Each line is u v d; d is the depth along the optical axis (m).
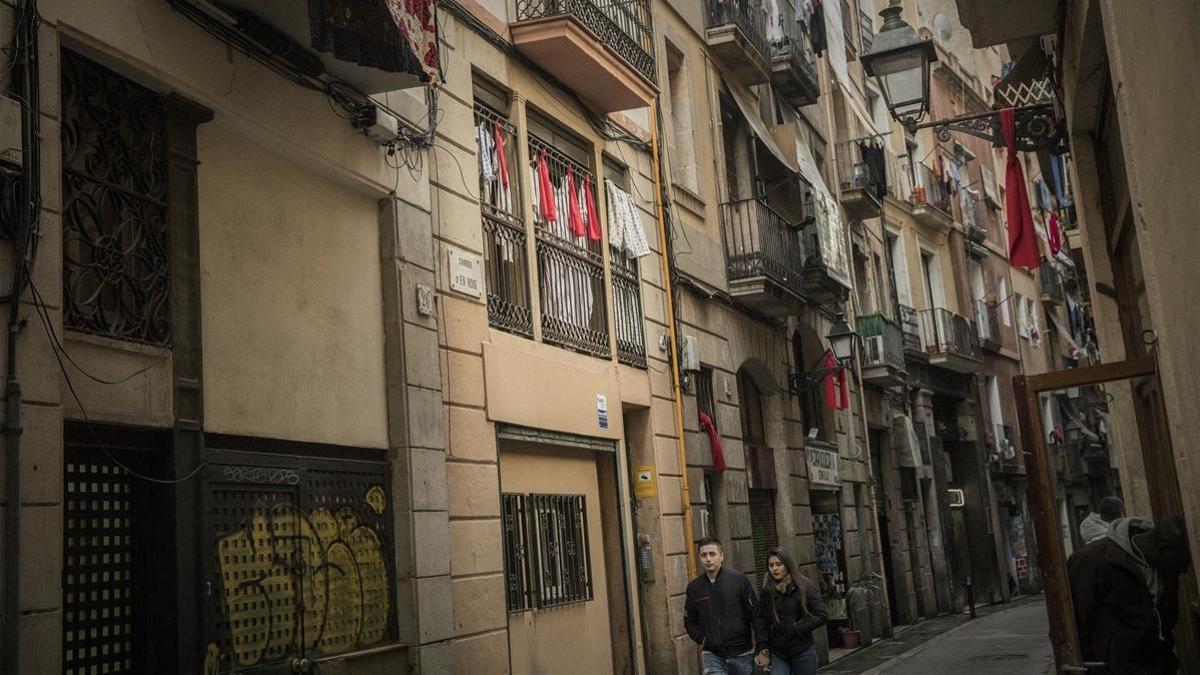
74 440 6.68
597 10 13.60
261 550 8.03
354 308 9.48
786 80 21.91
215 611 7.48
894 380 25.91
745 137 19.53
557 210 13.17
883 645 21.52
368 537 9.23
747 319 18.34
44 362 6.22
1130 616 6.69
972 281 35.31
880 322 25.45
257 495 8.10
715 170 18.09
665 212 15.67
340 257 9.40
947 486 31.22
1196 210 4.41
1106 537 6.82
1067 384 6.43
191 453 7.36
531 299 12.22
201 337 7.62
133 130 7.41
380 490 9.48
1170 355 5.56
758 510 18.31
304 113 8.91
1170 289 5.31
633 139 15.19
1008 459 35.81
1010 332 38.28
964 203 35.38
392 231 9.95
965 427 33.38
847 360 20.62
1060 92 10.45
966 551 32.62
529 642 11.42
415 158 10.36
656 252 15.35
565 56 12.76
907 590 26.34
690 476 15.09
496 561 10.73
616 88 13.73
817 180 21.70
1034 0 9.49
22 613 5.89
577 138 13.93
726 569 9.92
